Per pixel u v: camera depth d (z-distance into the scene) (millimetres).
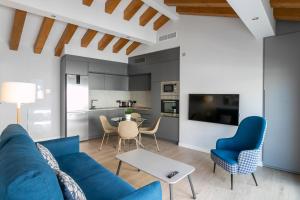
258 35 3219
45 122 5047
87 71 5309
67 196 1211
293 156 3076
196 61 4320
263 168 3297
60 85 5285
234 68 3719
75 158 2373
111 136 5699
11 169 997
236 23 3688
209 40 4094
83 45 5121
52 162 1755
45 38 4340
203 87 4199
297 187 2639
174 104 4902
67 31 4410
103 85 5934
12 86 2150
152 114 5465
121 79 6418
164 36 5062
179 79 4715
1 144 1580
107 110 5746
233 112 3670
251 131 2930
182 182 2771
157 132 5281
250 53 3508
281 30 3141
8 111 4508
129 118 4395
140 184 2711
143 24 4809
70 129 4980
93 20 3752
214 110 3955
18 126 2086
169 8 4199
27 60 4723
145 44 5656
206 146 4188
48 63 5074
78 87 5125
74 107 5051
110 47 5805
